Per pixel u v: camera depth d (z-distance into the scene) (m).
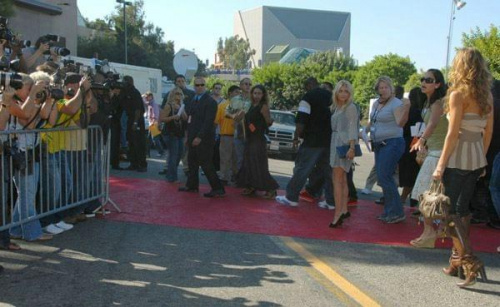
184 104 9.99
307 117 7.64
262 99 8.27
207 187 9.40
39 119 5.63
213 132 8.31
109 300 4.10
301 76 48.09
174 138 9.55
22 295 4.14
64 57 8.17
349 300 4.29
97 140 6.71
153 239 5.87
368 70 52.19
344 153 6.50
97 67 7.55
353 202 8.20
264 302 4.17
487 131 4.95
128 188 8.93
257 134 8.27
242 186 8.49
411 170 7.95
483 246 6.14
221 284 4.54
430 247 5.94
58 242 5.61
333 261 5.36
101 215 6.86
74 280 4.50
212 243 5.82
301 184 7.89
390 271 5.09
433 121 6.02
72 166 6.18
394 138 6.97
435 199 4.70
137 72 21.02
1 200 5.06
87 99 6.38
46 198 5.75
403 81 51.66
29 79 5.21
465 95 4.64
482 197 7.14
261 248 5.71
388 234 6.51
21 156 5.11
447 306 4.24
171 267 4.93
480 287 4.71
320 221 7.06
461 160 4.73
